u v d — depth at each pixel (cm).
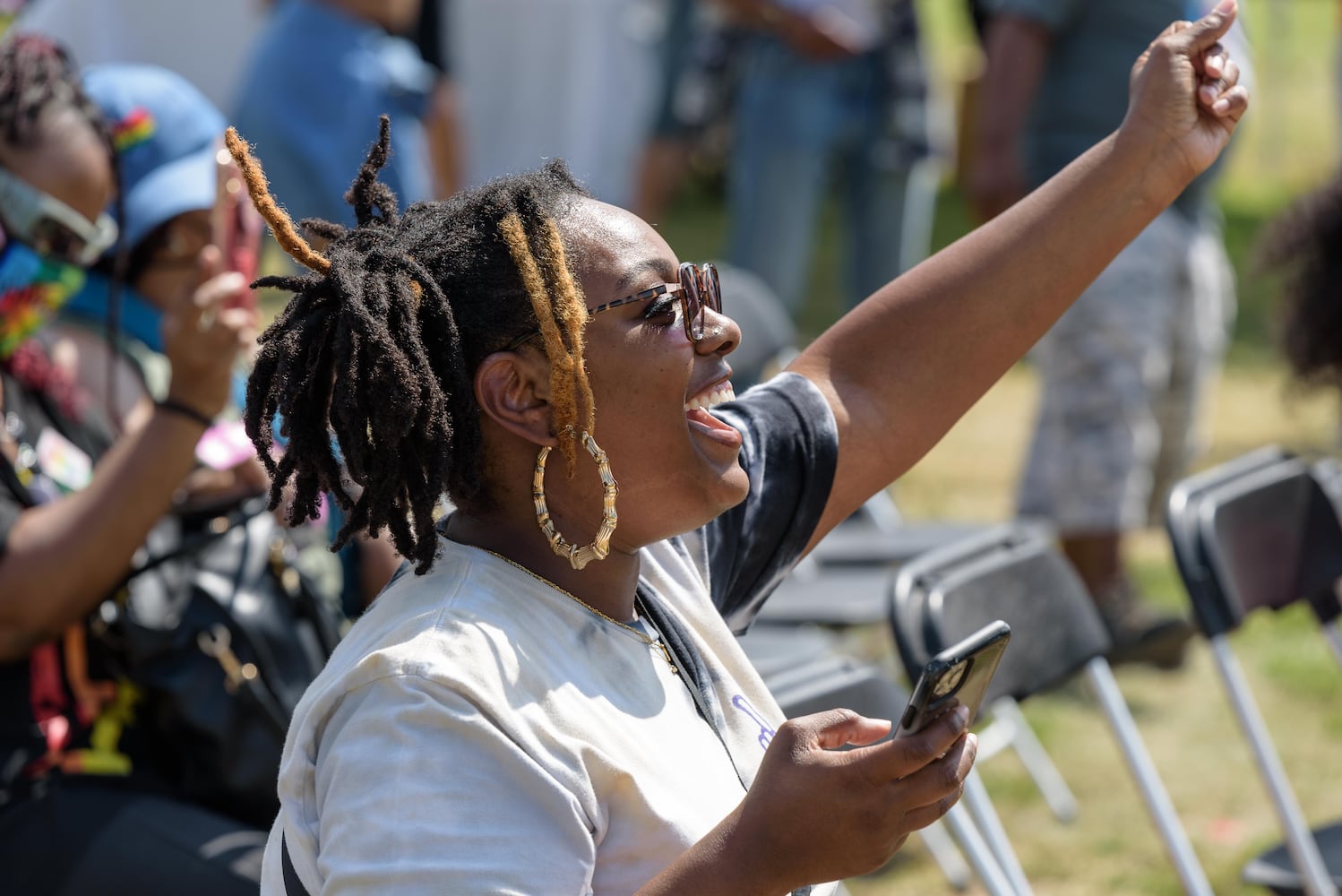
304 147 1335
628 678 434
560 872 388
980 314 568
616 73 2028
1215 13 569
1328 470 965
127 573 661
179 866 619
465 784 387
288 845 414
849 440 561
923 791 377
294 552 709
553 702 408
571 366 416
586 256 429
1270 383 2333
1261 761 823
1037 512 1386
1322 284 988
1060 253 567
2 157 657
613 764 407
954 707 381
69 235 664
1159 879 1102
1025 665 785
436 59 1727
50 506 632
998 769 1288
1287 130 4006
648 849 410
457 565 433
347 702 404
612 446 432
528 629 421
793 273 1856
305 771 409
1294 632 1539
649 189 2205
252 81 1373
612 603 452
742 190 1850
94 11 1672
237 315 630
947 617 729
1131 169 563
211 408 635
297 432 433
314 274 436
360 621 438
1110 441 1359
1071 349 1365
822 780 378
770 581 558
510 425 429
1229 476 896
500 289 426
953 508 1847
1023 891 801
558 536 434
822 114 1786
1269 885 816
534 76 1973
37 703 651
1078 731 1343
